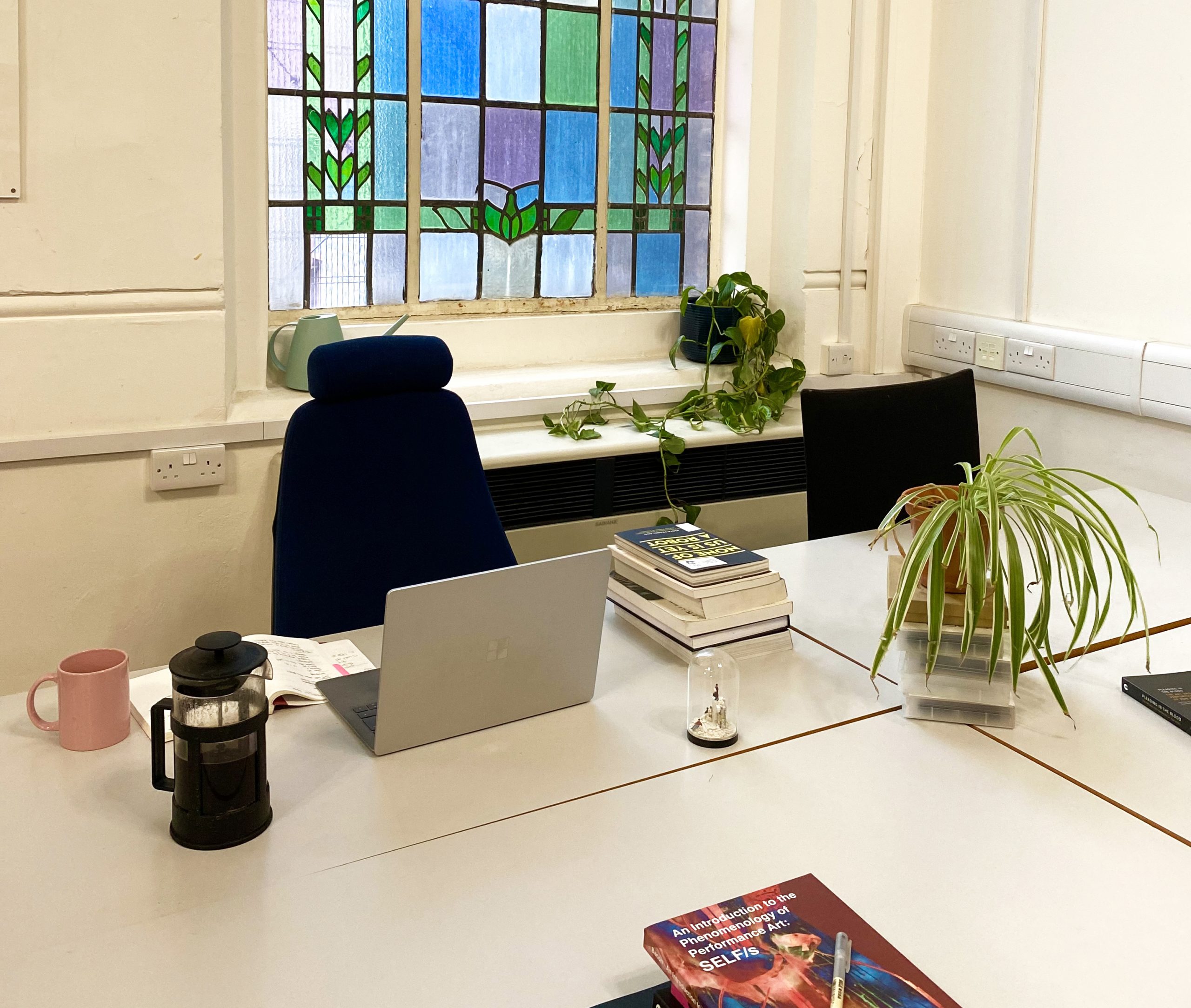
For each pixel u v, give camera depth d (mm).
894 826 1212
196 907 1051
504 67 2949
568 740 1398
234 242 2551
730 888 1097
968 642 1364
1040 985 968
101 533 2357
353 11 2730
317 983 953
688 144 3262
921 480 2449
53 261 2191
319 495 1909
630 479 2914
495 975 968
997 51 2904
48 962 971
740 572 1659
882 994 905
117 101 2186
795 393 3184
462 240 2986
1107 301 2693
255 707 1158
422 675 1326
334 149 2775
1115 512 2377
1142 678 1551
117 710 1356
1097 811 1248
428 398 2029
